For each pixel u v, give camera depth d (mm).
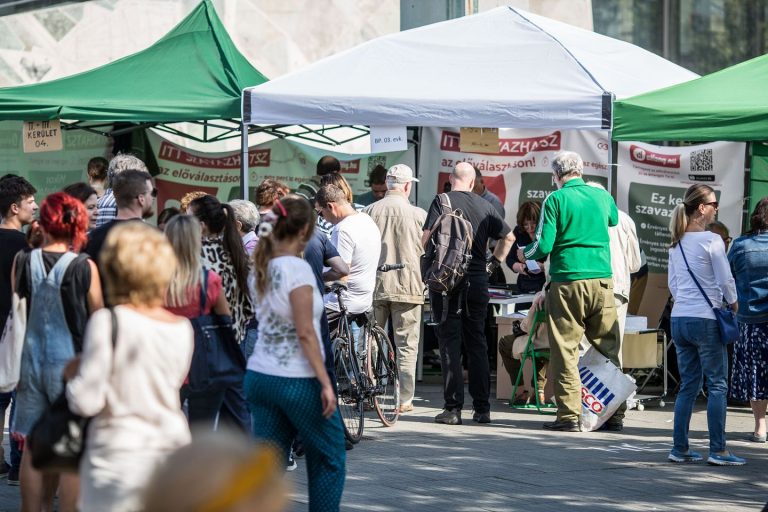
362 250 12719
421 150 18625
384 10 22016
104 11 20938
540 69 14266
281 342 7480
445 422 13711
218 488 2543
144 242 5742
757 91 13742
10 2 20516
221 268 9500
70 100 14445
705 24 23891
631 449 12359
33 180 19203
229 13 21250
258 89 14055
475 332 13836
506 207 18359
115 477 5457
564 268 13148
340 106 13852
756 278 12711
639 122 13422
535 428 13578
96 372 5539
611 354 13359
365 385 12719
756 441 12906
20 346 8586
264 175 19062
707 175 17297
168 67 15477
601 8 23188
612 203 13391
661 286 17172
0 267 9836
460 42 15023
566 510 9539
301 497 9852
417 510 9438
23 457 8055
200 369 8461
